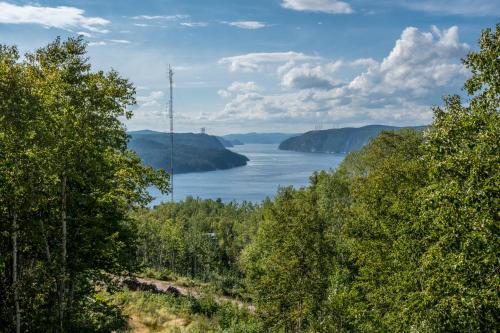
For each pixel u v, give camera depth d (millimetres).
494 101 15242
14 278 15039
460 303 15359
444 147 16062
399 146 51219
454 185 14984
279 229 34344
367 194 27703
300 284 31969
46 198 15664
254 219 114500
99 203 19000
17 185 14438
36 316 15422
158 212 176125
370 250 26719
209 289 54188
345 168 82562
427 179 25109
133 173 21406
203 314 36406
